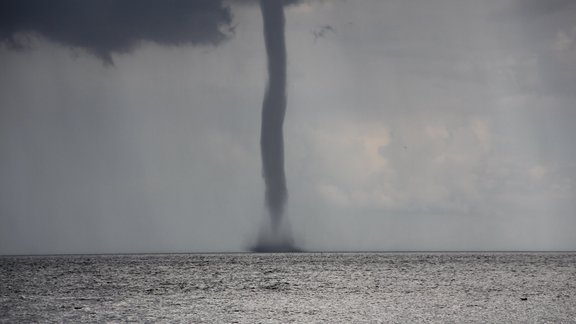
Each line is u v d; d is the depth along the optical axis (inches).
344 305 2940.5
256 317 2506.2
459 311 2677.2
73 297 3346.5
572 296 3339.1
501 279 4790.8
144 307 2856.8
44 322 2352.4
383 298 3277.6
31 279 4904.0
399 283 4402.1
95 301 3132.4
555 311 2657.5
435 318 2456.9
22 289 3892.7
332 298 3287.4
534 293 3531.0
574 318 2434.8
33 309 2765.7
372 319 2438.5
